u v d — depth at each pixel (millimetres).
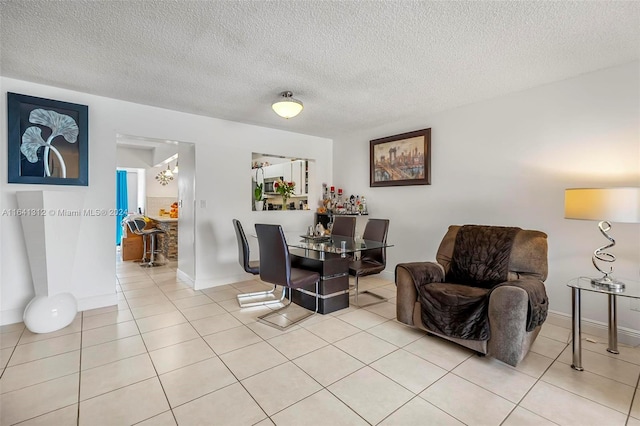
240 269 4395
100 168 3279
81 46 2238
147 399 1772
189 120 3900
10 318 2842
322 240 3742
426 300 2492
